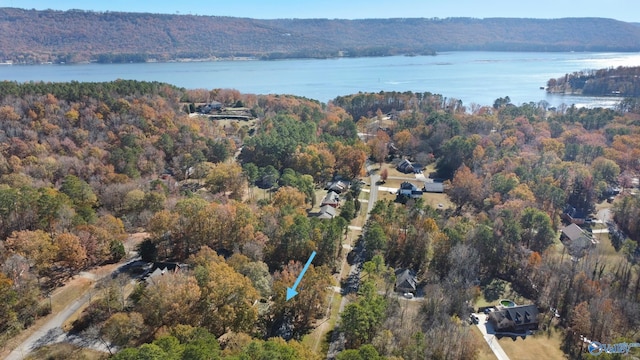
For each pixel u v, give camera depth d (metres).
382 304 91.31
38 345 78.25
